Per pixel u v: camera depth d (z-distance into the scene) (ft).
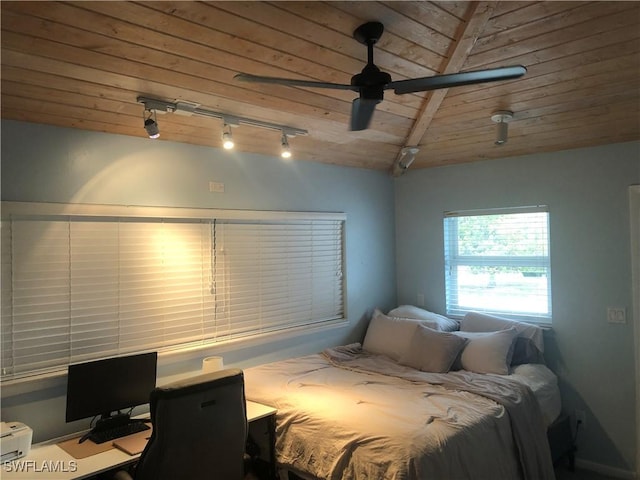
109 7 6.91
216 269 11.73
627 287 11.86
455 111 11.91
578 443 12.57
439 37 8.93
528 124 11.94
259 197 12.59
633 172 11.80
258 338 12.44
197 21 7.50
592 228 12.42
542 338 12.82
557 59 9.30
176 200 10.88
